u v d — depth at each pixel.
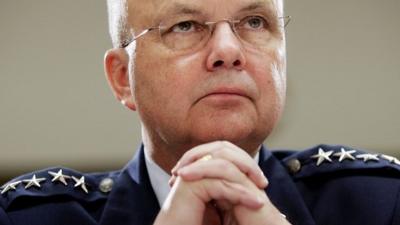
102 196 2.86
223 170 2.40
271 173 2.79
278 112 2.56
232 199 2.39
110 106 5.27
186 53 2.49
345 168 2.80
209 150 2.43
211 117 2.46
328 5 5.32
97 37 5.31
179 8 2.50
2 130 5.21
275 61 2.54
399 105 5.26
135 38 2.60
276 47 2.56
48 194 2.82
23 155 5.21
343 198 2.73
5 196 2.83
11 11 5.27
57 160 5.21
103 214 2.75
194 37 2.51
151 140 2.69
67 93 5.27
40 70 5.27
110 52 2.79
